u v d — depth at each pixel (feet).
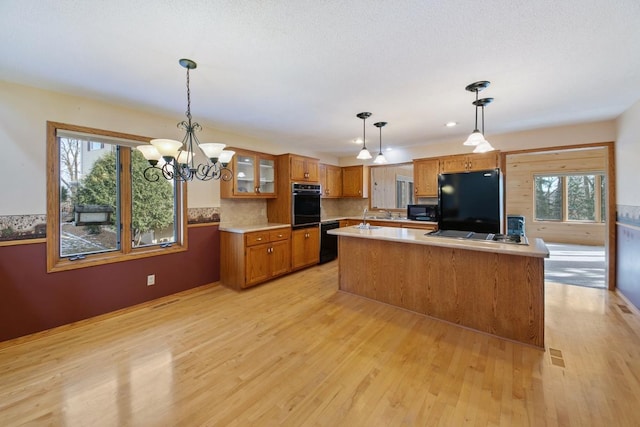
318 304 10.62
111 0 4.62
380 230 11.48
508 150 13.97
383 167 20.57
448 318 9.14
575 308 10.01
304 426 5.02
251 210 14.90
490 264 8.32
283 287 12.68
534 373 6.42
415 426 4.99
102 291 9.50
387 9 4.90
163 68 7.03
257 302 10.89
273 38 5.77
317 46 6.08
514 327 7.95
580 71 7.29
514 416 5.17
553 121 11.77
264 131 13.44
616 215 11.51
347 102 9.53
